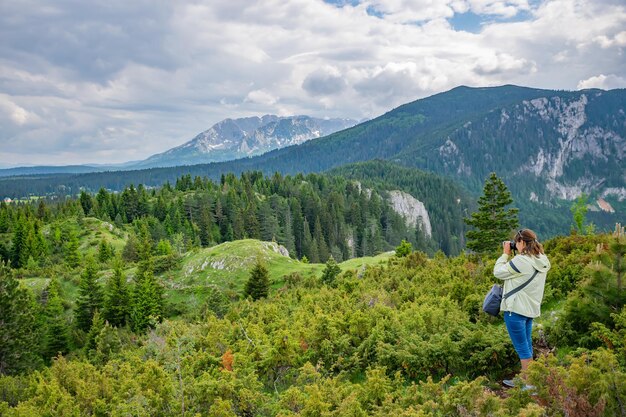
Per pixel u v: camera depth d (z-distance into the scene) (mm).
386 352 11062
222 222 152500
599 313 9461
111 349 39000
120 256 102250
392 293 19172
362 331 13328
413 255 29125
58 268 100750
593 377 6438
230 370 12805
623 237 9680
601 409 6043
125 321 64500
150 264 76500
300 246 154875
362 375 11766
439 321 12664
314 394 8445
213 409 9359
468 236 39000
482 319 13047
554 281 14898
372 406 8438
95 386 14133
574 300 10102
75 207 150250
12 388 20594
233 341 16109
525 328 8219
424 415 6762
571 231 22453
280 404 9492
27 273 95938
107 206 160000
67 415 12656
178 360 10594
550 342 10141
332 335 13031
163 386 10859
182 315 59438
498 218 37406
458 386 7188
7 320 46812
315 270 69562
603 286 9719
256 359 13109
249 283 54531
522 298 8086
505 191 37656
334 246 148875
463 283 16938
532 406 5891
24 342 47438
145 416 9586
